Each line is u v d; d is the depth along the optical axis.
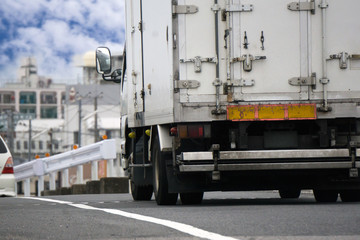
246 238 16.36
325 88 27.17
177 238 16.72
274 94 27.09
